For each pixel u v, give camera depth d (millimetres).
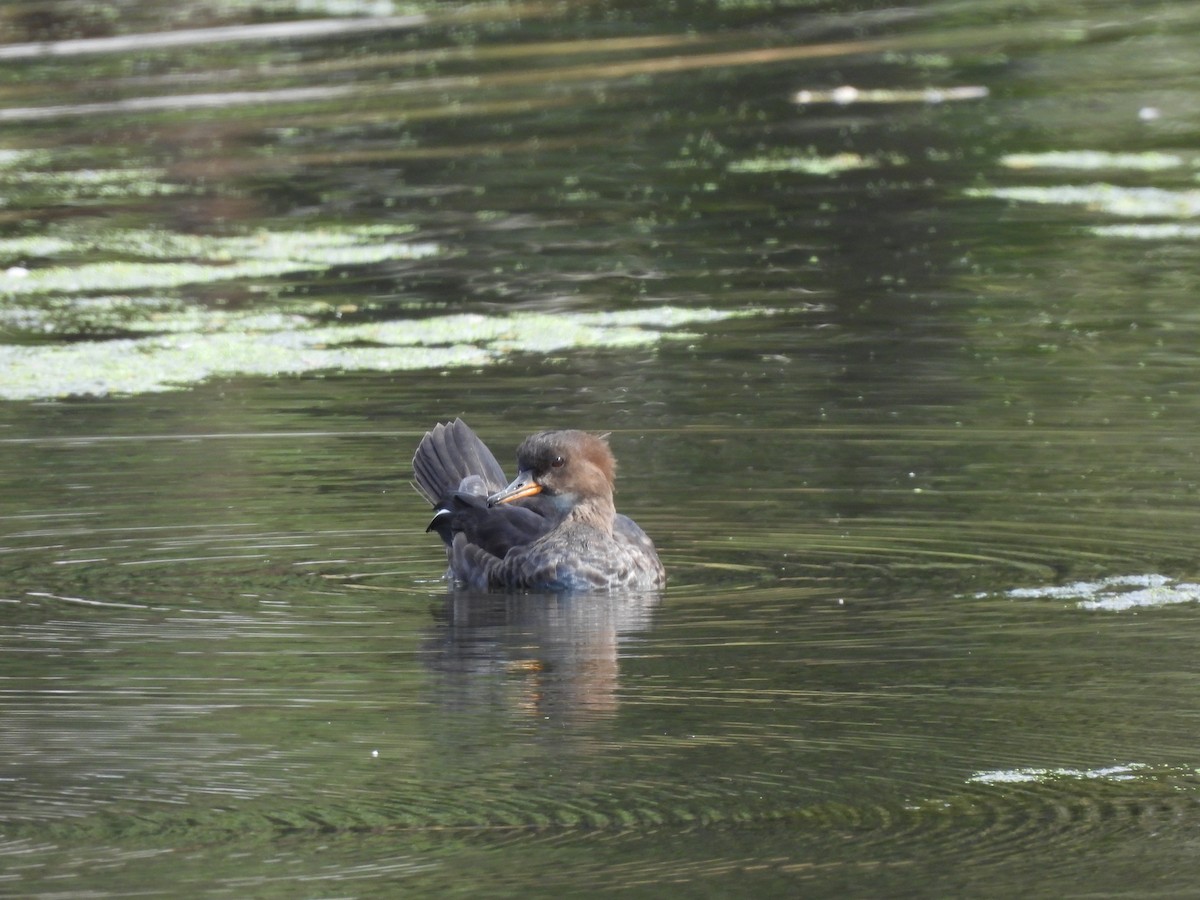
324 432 16703
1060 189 27969
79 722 9523
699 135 31969
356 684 10227
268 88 37156
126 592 12234
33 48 42125
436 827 8008
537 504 13500
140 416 17406
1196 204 26953
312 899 7238
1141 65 36000
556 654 10836
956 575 12398
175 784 8562
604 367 19000
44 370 19406
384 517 14148
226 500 14531
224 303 22766
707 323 20984
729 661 10625
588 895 7281
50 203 29172
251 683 10242
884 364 18891
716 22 41094
